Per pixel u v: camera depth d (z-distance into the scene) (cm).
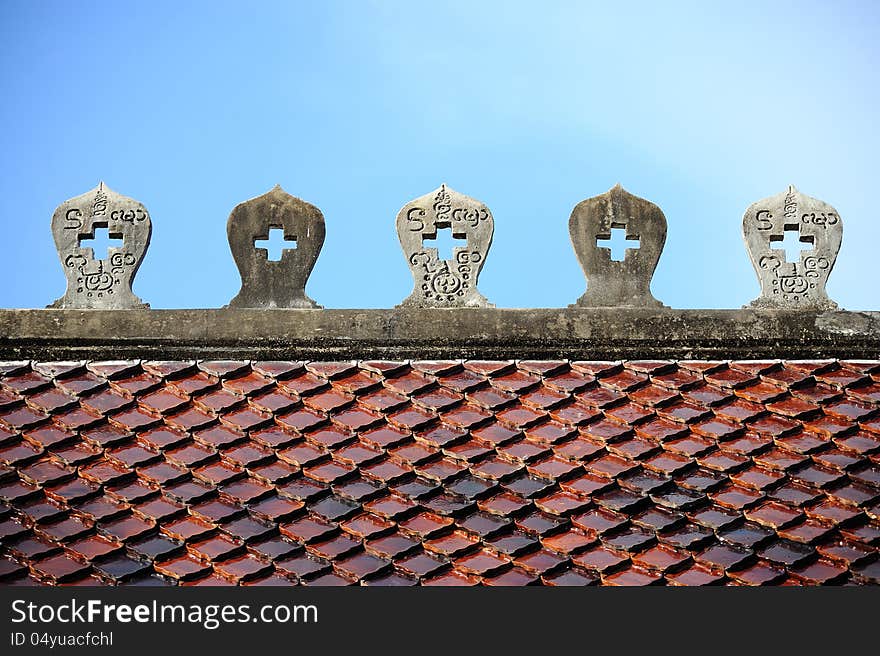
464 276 1245
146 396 1152
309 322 1212
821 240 1274
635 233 1267
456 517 1044
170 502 1048
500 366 1199
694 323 1230
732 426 1134
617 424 1134
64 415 1129
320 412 1138
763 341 1228
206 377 1179
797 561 1011
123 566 997
